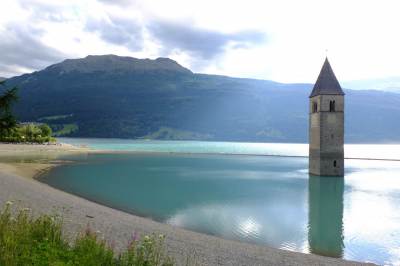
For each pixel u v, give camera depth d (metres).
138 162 100.00
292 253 22.58
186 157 125.50
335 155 74.56
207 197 46.75
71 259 12.28
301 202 45.19
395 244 27.33
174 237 23.66
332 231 30.88
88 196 42.69
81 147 158.88
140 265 13.04
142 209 36.91
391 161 137.88
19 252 11.79
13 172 58.09
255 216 35.91
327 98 74.44
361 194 53.25
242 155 142.12
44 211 26.88
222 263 18.62
